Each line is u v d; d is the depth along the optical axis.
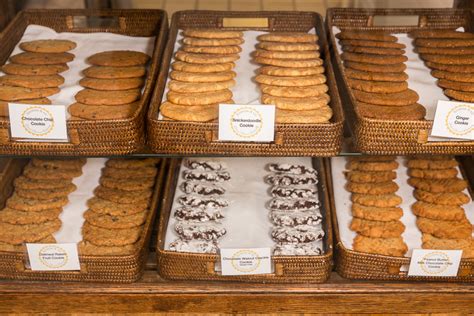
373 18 1.63
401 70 1.49
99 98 1.37
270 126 1.26
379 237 1.45
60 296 1.42
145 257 1.45
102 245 1.43
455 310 1.44
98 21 1.67
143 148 1.33
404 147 1.30
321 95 1.38
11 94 1.35
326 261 1.38
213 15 1.64
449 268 1.39
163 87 1.40
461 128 1.28
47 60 1.51
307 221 1.46
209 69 1.44
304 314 1.45
